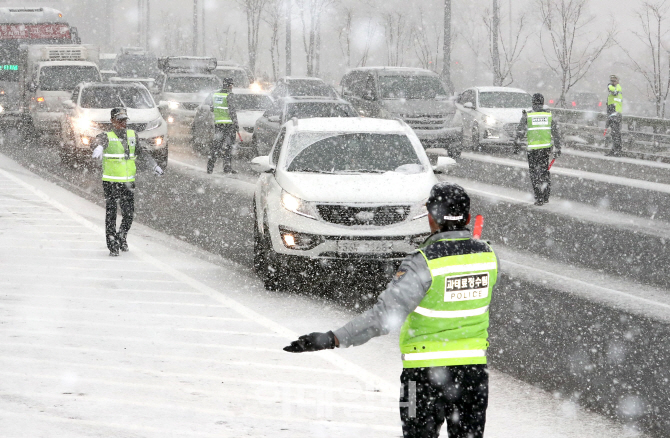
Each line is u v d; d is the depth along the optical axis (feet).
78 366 39.91
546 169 97.09
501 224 85.25
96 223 82.02
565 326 50.24
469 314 25.08
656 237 78.48
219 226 83.20
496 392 39.06
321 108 124.77
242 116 141.49
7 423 32.24
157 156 125.39
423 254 24.81
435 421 25.25
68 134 126.21
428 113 143.02
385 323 24.35
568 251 72.43
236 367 40.50
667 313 52.80
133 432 31.81
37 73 164.04
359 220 55.88
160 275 61.11
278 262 56.54
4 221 81.30
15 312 49.73
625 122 165.27
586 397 38.65
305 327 48.34
